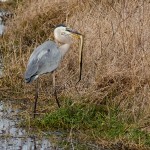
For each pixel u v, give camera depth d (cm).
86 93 1334
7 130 1221
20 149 1127
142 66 1330
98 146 1144
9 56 1669
